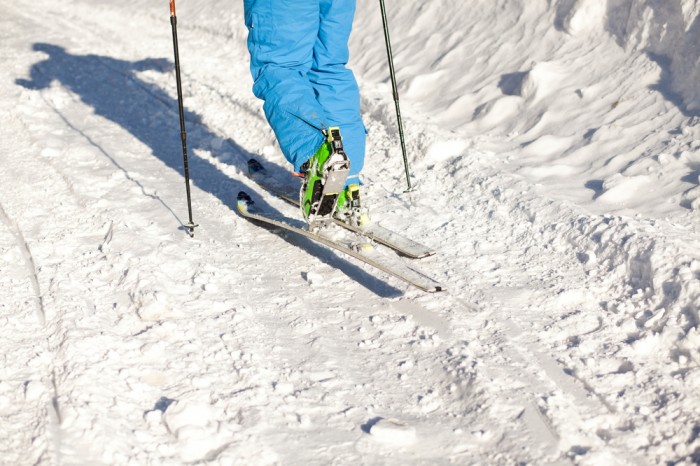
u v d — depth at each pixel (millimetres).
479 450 2781
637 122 5285
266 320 3730
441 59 7328
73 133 6793
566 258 4172
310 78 4613
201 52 9805
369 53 8172
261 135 6609
